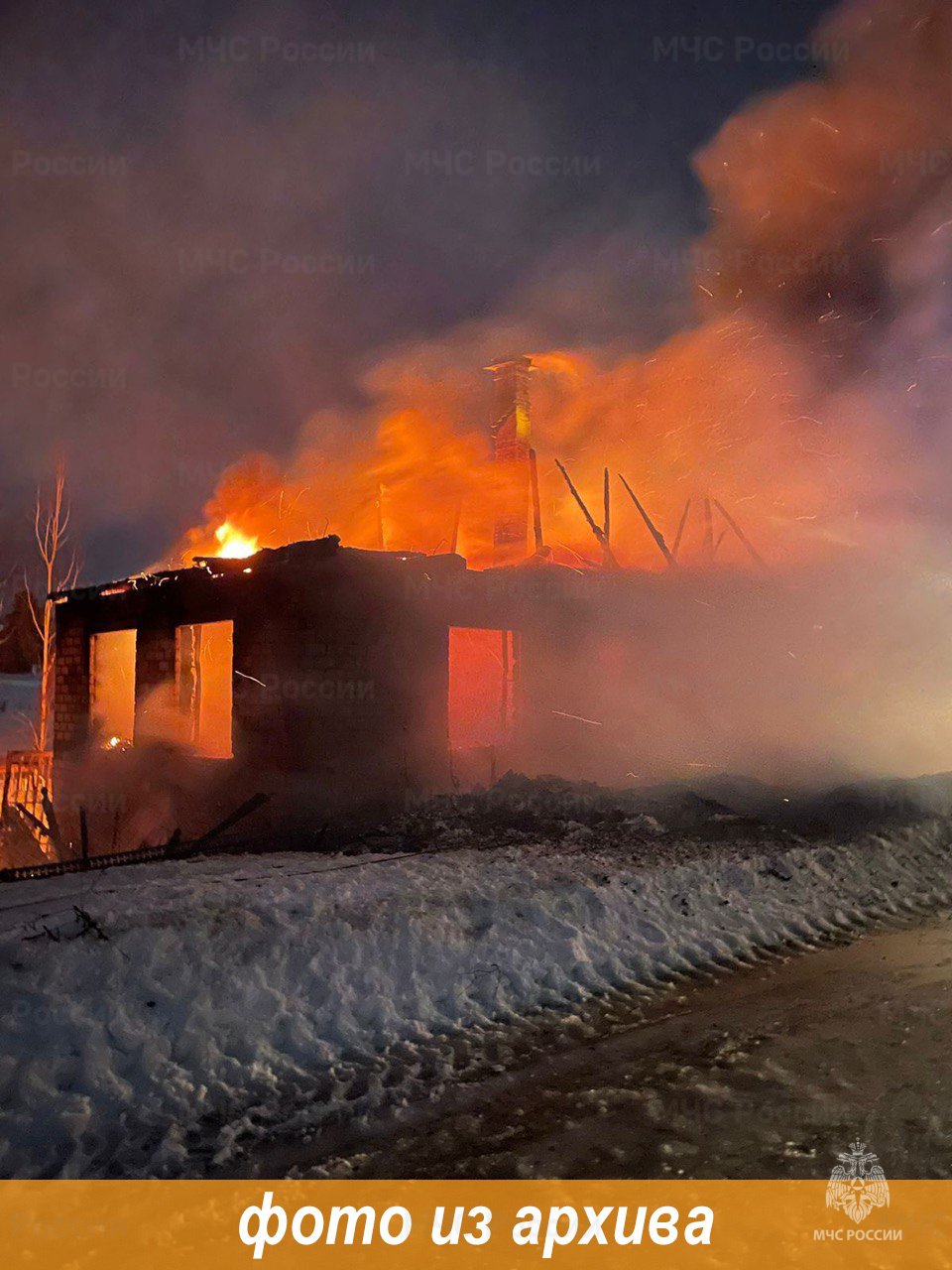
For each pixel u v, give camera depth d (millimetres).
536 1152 4418
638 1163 4266
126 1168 4395
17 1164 4438
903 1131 4457
